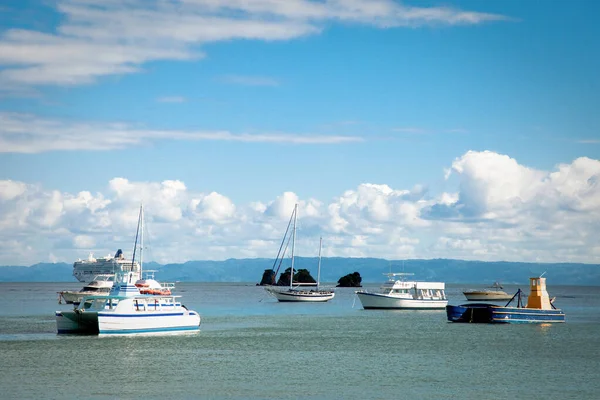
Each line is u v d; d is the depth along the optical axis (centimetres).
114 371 6159
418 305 15550
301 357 7088
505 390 5347
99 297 8812
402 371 6209
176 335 9000
